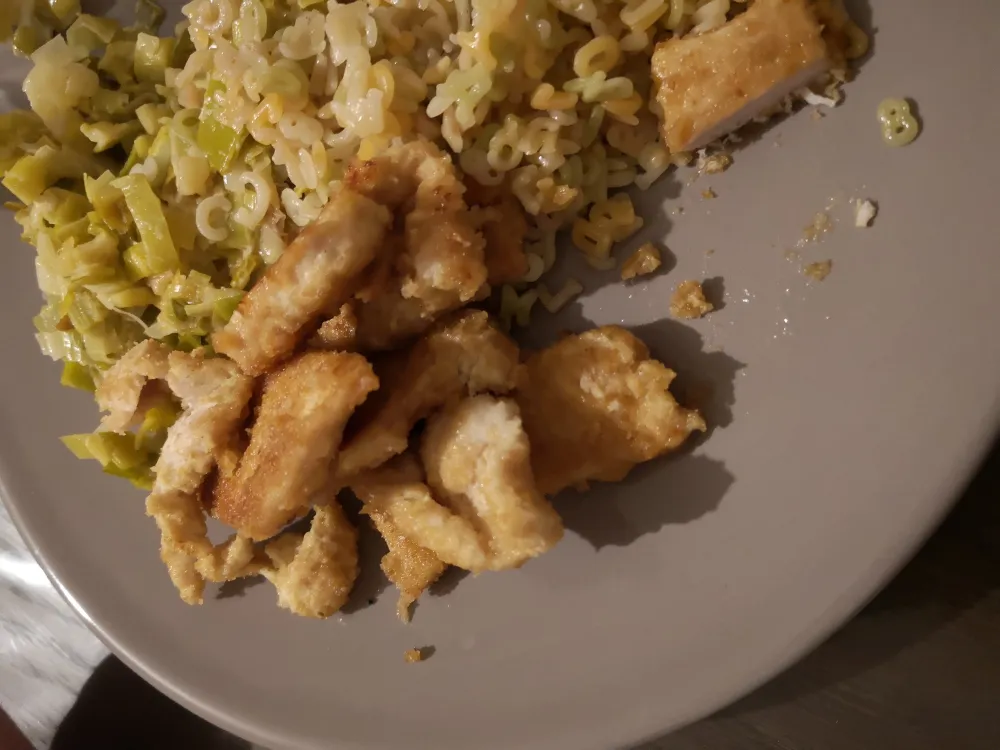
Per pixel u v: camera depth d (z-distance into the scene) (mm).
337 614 226
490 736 202
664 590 188
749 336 184
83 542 252
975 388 158
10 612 302
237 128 218
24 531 256
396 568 213
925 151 169
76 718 290
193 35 228
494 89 196
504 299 208
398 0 205
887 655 201
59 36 248
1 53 258
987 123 163
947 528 195
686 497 188
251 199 223
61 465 257
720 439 185
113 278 237
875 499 166
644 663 188
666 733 185
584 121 201
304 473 189
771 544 177
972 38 165
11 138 247
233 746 272
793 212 182
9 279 264
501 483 186
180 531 219
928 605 197
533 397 200
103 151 251
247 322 193
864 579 165
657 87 192
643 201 200
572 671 196
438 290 193
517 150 197
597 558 197
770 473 179
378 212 191
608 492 197
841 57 178
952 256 164
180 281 228
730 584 180
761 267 184
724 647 178
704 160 193
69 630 298
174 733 281
